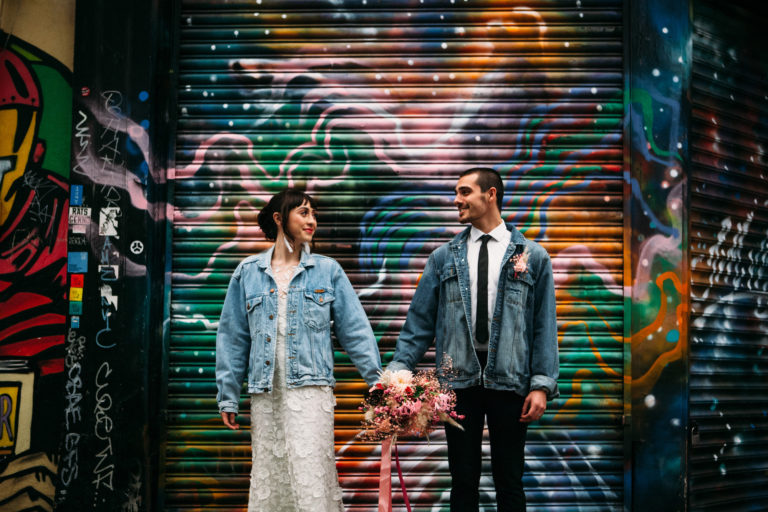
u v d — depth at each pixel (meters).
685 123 3.76
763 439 4.20
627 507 3.57
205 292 3.71
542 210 3.77
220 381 3.01
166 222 3.74
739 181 4.25
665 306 3.66
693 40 4.06
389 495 2.79
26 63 3.79
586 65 3.83
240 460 3.61
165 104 3.78
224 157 3.79
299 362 2.94
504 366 2.93
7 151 3.74
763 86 4.42
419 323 3.17
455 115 3.82
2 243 3.70
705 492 3.86
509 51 3.84
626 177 3.74
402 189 3.79
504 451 2.92
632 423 3.60
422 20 3.84
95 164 3.66
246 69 3.83
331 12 3.85
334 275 3.13
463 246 3.15
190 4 3.84
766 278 4.37
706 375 3.95
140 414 3.52
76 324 3.58
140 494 3.48
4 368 3.62
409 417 2.75
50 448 3.60
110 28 3.72
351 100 3.82
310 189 3.78
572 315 3.71
